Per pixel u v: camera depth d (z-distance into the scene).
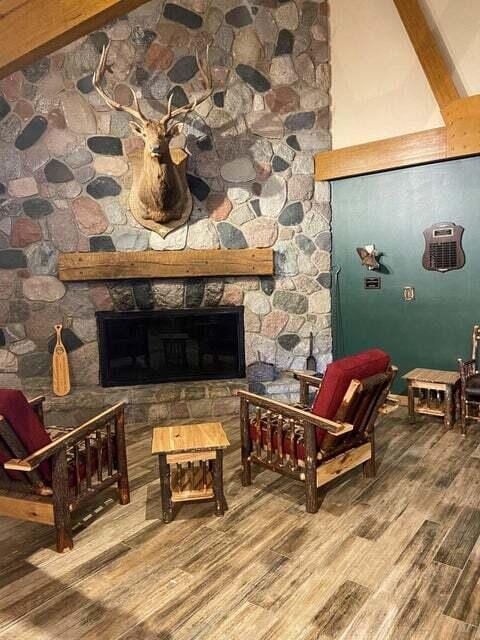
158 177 4.08
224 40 4.58
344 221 4.91
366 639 1.82
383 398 3.00
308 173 4.91
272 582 2.16
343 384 2.62
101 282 4.52
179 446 2.69
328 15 4.80
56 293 4.45
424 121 4.36
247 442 3.08
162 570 2.27
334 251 5.02
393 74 4.47
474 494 2.91
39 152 4.31
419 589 2.08
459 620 1.90
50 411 4.23
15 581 2.21
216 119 4.62
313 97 4.84
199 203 4.63
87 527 2.67
